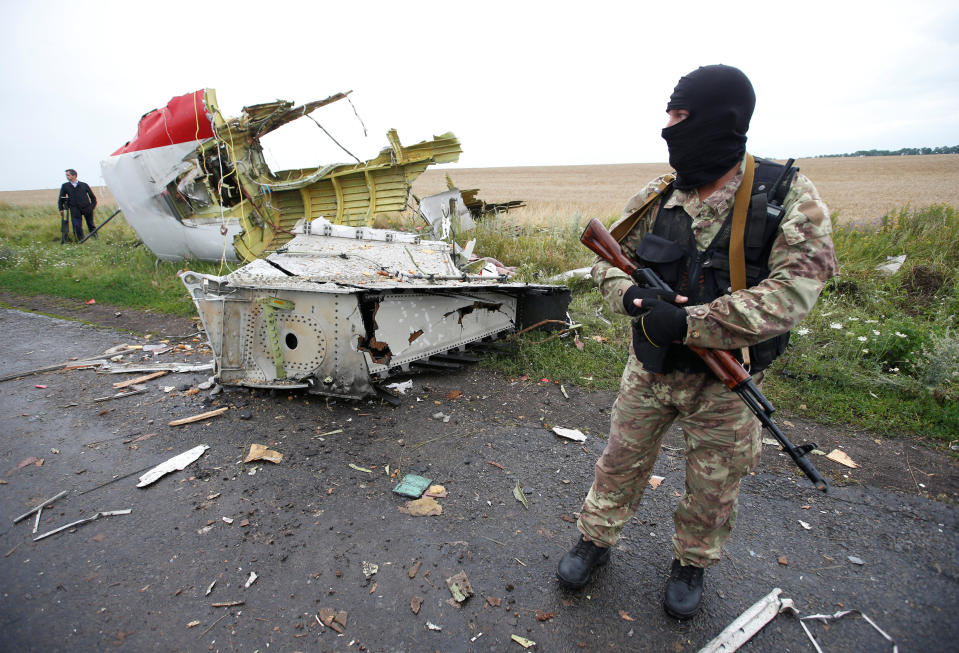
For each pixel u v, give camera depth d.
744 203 1.73
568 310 6.14
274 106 8.48
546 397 4.20
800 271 1.60
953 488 3.07
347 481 3.09
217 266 8.65
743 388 1.76
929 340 4.54
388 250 5.73
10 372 4.81
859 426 3.76
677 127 1.78
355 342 3.84
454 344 4.68
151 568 2.44
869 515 2.84
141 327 6.27
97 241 11.98
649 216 2.08
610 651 2.04
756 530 2.72
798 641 2.08
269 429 3.69
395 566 2.44
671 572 2.28
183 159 8.20
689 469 2.04
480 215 12.54
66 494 2.99
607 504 2.23
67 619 2.16
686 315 1.72
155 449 3.46
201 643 2.06
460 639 2.08
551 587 2.33
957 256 7.48
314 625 2.14
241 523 2.73
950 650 2.05
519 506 2.89
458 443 3.51
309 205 9.49
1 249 10.08
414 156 8.25
